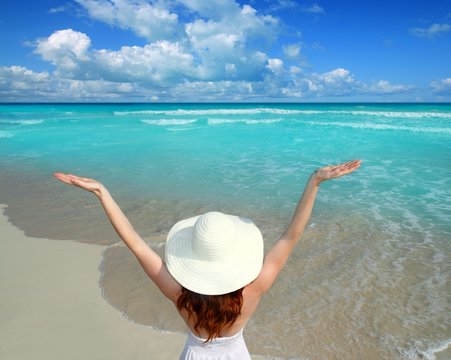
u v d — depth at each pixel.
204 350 1.99
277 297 5.08
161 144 20.20
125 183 11.47
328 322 4.54
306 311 4.76
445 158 15.23
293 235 1.94
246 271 1.77
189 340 2.05
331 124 31.48
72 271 5.77
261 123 34.00
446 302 4.93
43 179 12.16
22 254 6.39
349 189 10.46
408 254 6.33
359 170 13.05
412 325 4.48
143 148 18.77
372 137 22.66
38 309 4.74
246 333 4.34
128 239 1.97
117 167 14.02
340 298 5.04
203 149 18.33
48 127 30.19
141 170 13.41
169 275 1.91
